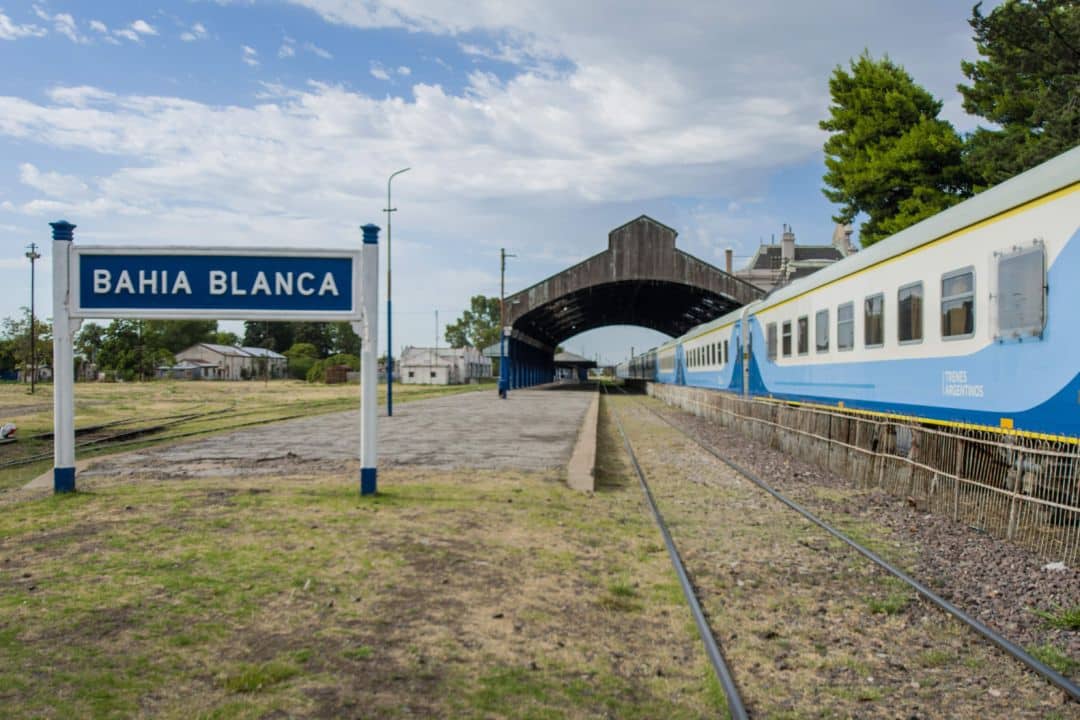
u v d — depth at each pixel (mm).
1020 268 10148
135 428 26516
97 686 4402
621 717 4477
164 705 4215
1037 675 5371
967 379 11562
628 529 9695
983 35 24094
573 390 71812
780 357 22859
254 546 7559
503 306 51031
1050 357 9500
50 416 31266
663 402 48406
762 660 5613
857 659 5656
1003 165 26719
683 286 51031
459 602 6211
